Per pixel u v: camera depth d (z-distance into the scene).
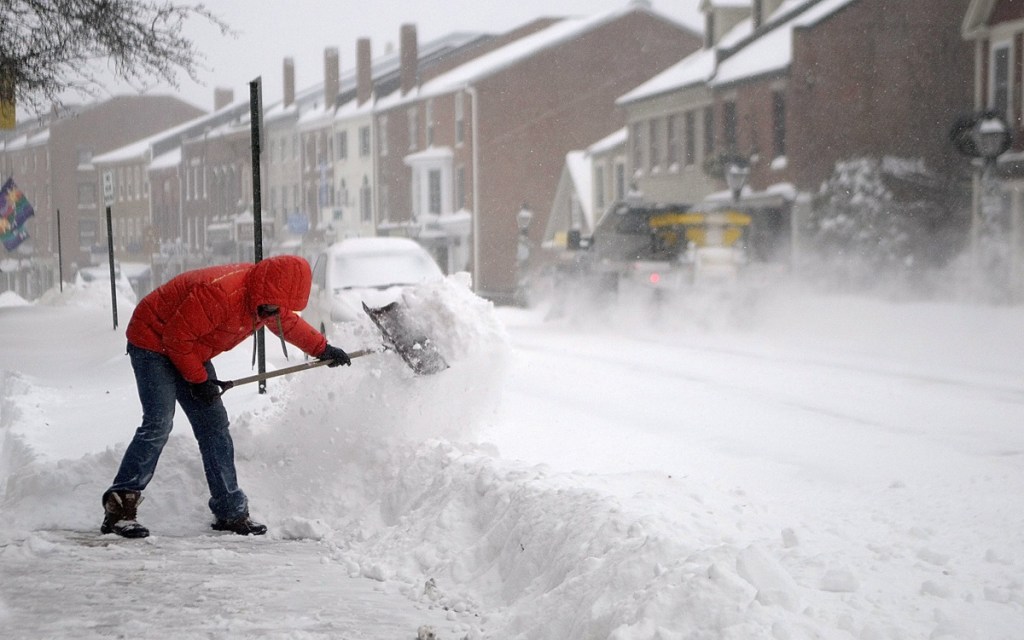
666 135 62.97
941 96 51.88
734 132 56.66
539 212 83.44
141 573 7.65
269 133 119.44
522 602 6.45
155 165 139.62
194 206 132.38
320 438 10.02
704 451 11.92
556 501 7.29
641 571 5.84
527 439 12.43
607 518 6.73
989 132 36.75
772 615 5.12
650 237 31.03
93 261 144.88
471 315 10.22
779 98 52.59
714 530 7.07
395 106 94.81
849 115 51.09
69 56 22.73
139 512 9.51
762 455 11.80
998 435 13.27
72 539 8.80
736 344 25.84
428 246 87.94
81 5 22.06
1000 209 37.22
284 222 117.19
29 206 40.38
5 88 22.73
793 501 8.97
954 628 5.22
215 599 6.92
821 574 6.07
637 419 14.36
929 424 14.16
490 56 91.44
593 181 73.62
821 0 55.59
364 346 10.12
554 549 6.78
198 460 9.94
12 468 11.95
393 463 9.80
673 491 8.26
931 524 7.99
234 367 16.92
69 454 11.52
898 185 49.09
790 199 49.88
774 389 17.62
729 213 30.45
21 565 7.86
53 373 19.88
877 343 25.72
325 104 110.19
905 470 10.85
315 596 7.01
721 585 5.34
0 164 164.25
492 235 82.88
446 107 87.81
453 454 9.16
